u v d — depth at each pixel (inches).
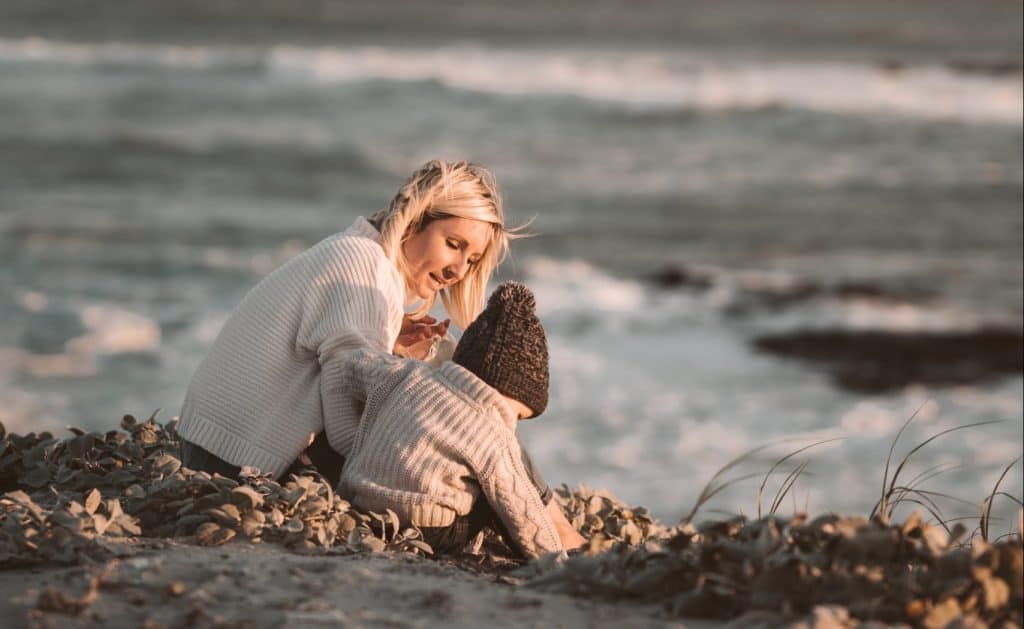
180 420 145.3
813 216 1058.1
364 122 1509.6
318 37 2618.1
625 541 149.4
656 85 1748.3
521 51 2329.0
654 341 663.1
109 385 535.8
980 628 95.7
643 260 879.7
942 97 1641.2
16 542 114.6
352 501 133.7
